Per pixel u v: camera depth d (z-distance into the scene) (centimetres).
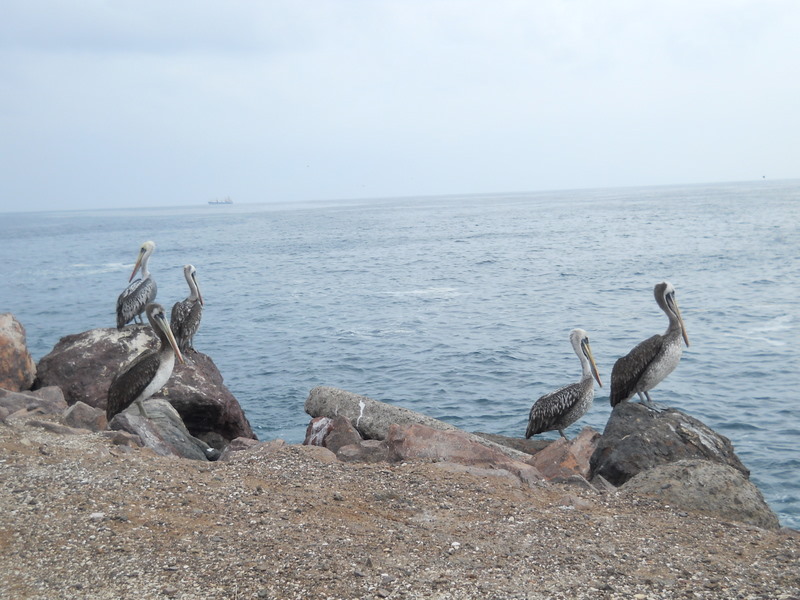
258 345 3559
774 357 2944
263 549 680
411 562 670
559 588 629
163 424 1219
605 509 858
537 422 1400
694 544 752
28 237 16750
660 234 10094
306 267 7556
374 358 3203
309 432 1212
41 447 931
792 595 622
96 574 625
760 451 1955
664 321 3803
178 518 745
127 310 1691
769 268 5744
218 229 18062
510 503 846
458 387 2716
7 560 646
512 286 5459
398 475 928
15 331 1496
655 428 1109
